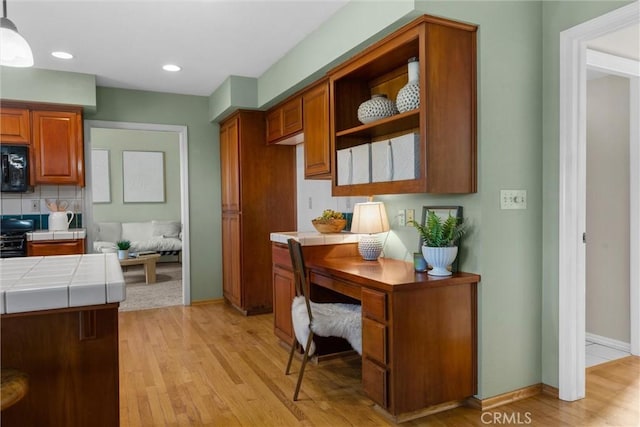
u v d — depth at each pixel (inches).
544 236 98.2
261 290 174.9
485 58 90.0
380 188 99.2
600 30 87.3
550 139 96.7
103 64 147.3
